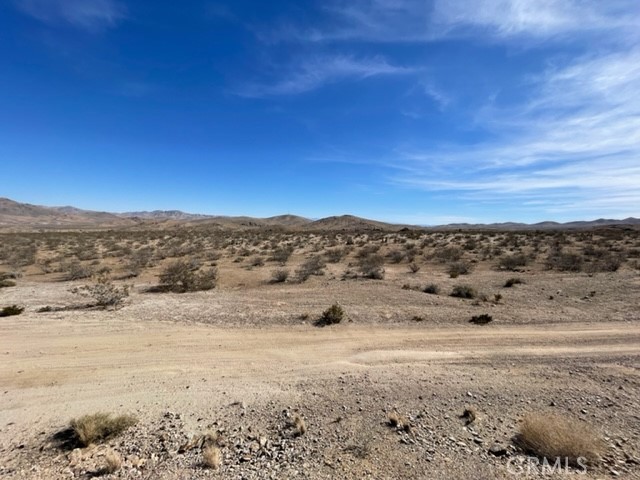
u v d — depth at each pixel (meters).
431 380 7.96
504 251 38.12
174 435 5.95
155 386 7.75
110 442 5.80
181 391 7.51
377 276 22.20
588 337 11.07
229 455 5.42
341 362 9.12
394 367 8.77
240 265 28.27
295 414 6.55
